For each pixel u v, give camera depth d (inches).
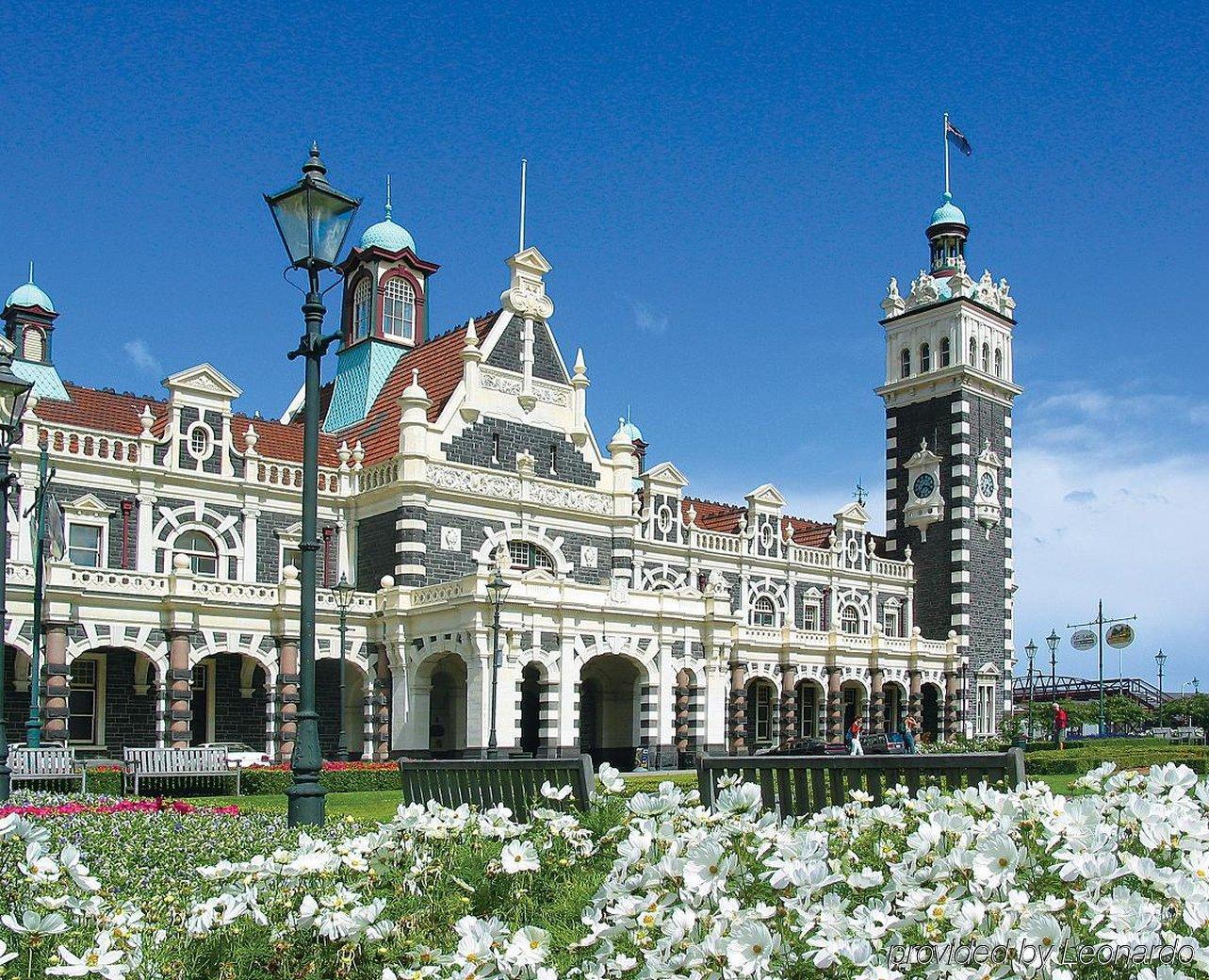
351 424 2593.5
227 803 1401.3
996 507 3405.5
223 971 368.8
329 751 2226.9
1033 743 2997.0
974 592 3316.9
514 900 414.6
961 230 3555.6
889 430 3508.9
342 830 667.4
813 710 3056.1
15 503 1942.7
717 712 2331.4
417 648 2121.1
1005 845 320.2
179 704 1929.1
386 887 419.8
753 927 291.1
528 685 2383.1
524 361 2423.7
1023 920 293.6
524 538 2358.5
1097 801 400.2
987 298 3508.9
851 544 3250.5
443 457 2257.6
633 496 2551.7
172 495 2130.9
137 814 958.4
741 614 2721.5
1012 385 3481.8
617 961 300.7
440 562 2234.3
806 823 443.2
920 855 339.3
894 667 3006.9
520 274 2448.3
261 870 407.2
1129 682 4564.5
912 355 3489.2
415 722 2110.0
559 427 2468.0
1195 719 4215.1
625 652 2203.5
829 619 3129.9
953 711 3154.5
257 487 2220.7
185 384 2167.8
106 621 1884.8
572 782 609.9
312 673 699.4
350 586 1991.9
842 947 285.0
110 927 379.2
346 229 745.6
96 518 2030.0
